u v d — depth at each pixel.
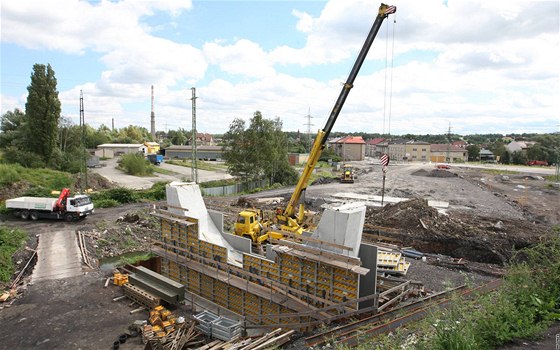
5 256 21.59
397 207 28.12
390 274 17.70
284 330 13.59
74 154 59.12
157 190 42.88
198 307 16.80
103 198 38.81
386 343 9.03
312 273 13.20
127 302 16.47
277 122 60.50
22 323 14.52
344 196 44.06
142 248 25.91
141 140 143.88
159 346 12.32
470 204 39.84
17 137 60.38
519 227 26.84
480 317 8.44
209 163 96.38
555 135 118.38
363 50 16.72
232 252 18.55
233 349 11.16
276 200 41.50
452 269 19.25
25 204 31.12
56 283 18.36
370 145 174.12
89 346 12.90
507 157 111.12
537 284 9.97
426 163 114.56
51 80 54.00
